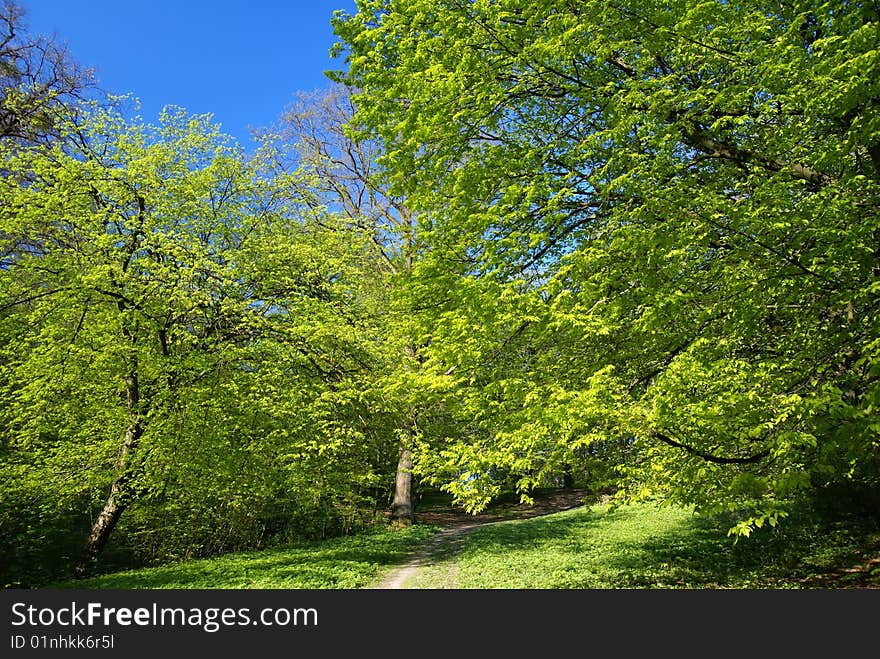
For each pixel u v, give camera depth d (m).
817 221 6.02
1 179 12.27
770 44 6.56
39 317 12.35
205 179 13.73
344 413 13.52
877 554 9.41
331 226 15.60
